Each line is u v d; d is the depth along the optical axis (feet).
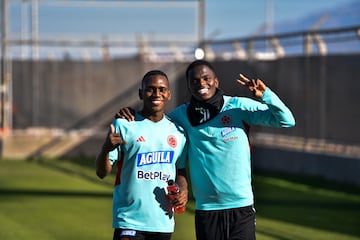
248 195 17.75
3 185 44.83
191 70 17.65
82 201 38.14
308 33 47.47
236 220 17.63
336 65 46.70
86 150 64.28
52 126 66.85
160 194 17.22
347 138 45.85
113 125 17.24
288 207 36.68
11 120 65.21
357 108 44.75
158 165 17.22
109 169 17.07
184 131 17.84
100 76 67.51
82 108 67.36
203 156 17.70
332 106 47.26
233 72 58.65
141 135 17.17
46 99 66.59
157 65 67.62
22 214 33.94
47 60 66.33
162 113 17.58
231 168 17.54
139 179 17.11
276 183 46.34
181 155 17.88
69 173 51.83
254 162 55.42
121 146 17.21
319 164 47.52
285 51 52.90
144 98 17.34
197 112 17.65
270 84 54.08
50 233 29.25
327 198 39.93
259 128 56.90
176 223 31.68
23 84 66.03
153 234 17.28
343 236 29.01
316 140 49.16
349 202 38.45
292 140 52.11
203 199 17.84
